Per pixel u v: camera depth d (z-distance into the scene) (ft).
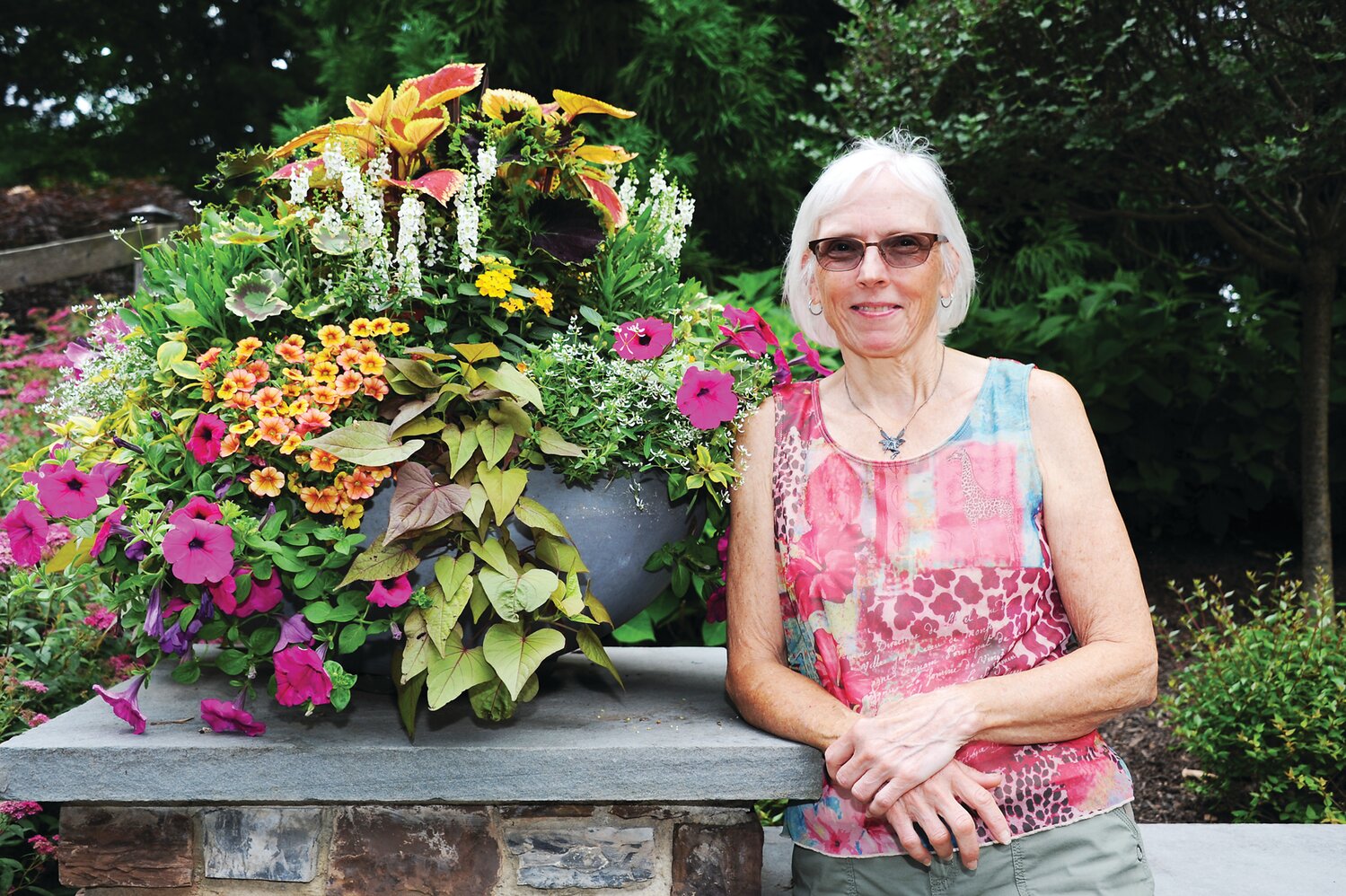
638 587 5.64
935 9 12.57
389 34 18.63
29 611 8.89
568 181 5.53
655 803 5.26
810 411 5.61
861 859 5.09
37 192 29.43
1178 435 17.63
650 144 17.54
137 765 4.77
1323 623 9.92
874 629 5.16
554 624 5.32
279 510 4.90
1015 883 4.90
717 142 18.19
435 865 5.20
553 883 5.21
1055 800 4.96
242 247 5.27
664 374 5.19
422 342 5.23
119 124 44.52
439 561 4.85
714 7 17.25
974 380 5.48
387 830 5.19
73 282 23.53
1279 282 20.26
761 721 5.18
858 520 5.26
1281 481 18.13
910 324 5.30
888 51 13.06
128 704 4.90
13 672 7.86
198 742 4.83
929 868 4.99
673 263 6.13
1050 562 5.21
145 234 19.51
